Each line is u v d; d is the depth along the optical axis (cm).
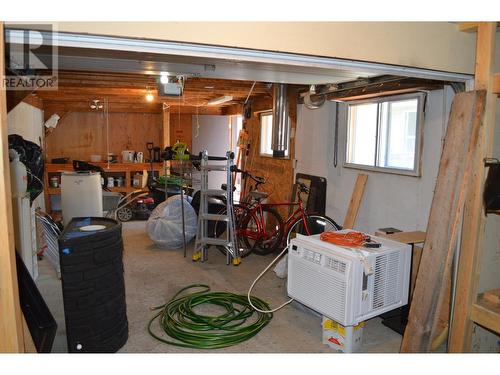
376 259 275
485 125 223
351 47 204
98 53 276
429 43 229
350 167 441
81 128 763
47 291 343
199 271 436
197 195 546
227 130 839
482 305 231
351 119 443
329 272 274
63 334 283
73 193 438
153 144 812
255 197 506
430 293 232
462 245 234
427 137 338
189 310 327
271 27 182
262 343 288
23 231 314
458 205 224
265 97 635
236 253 459
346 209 451
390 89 332
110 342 259
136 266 450
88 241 238
